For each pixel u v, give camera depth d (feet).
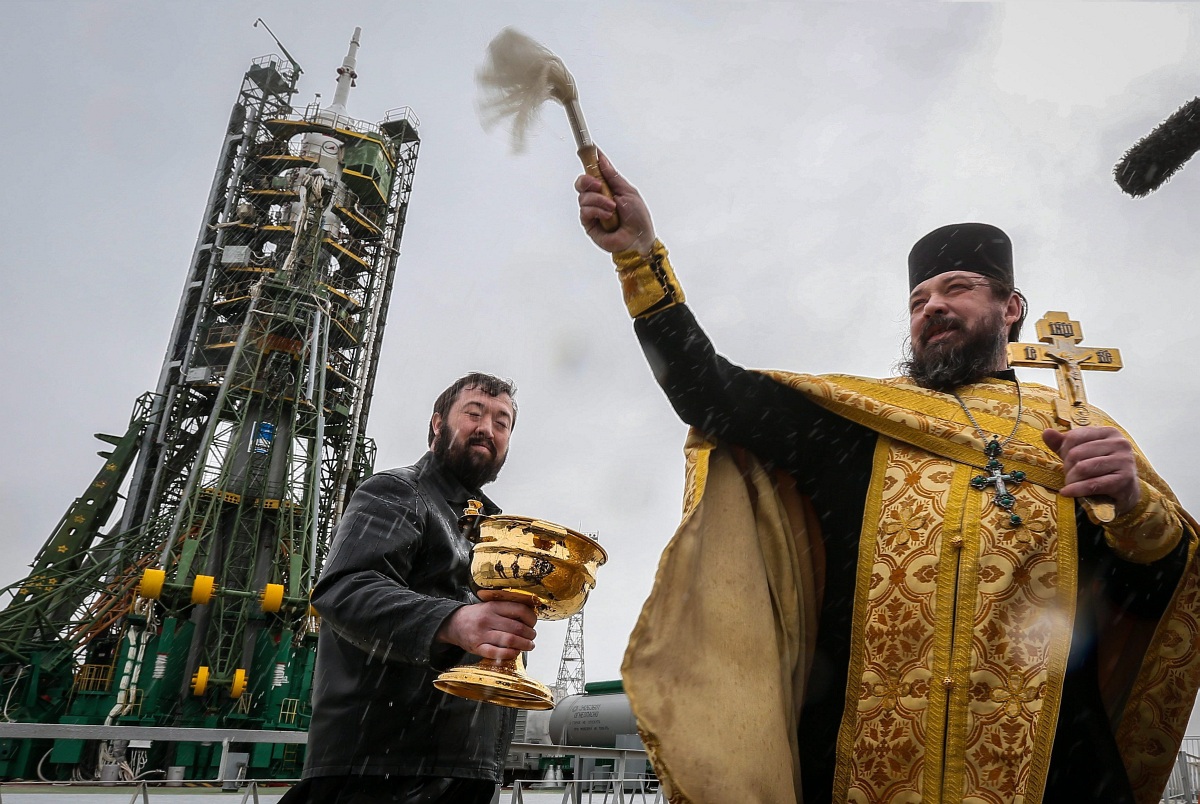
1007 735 6.35
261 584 113.19
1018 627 6.66
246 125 147.23
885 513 7.48
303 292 125.39
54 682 103.76
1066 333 7.31
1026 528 6.93
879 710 6.81
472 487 11.13
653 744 6.05
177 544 112.68
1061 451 6.40
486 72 7.03
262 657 106.32
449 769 9.52
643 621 6.47
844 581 7.63
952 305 8.44
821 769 7.23
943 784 6.38
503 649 7.79
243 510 117.29
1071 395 7.00
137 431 133.80
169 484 128.16
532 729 80.84
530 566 7.91
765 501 7.97
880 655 6.97
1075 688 6.97
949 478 7.38
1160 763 7.29
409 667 9.39
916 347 8.63
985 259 8.65
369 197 146.82
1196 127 6.84
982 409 7.89
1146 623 7.56
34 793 40.11
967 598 6.77
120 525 127.54
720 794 6.03
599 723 73.56
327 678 9.46
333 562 9.25
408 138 158.30
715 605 7.09
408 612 8.26
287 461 118.32
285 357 126.21
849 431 8.18
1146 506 6.62
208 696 100.58
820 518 8.02
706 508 7.61
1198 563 7.10
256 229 134.00
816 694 7.51
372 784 9.13
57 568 120.37
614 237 7.70
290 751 100.78
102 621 107.45
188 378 127.75
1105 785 6.70
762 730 6.55
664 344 7.80
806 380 8.07
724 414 7.82
